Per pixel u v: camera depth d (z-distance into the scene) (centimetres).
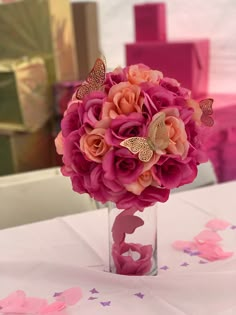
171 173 59
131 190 57
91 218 89
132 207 61
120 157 57
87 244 78
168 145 57
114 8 200
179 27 190
